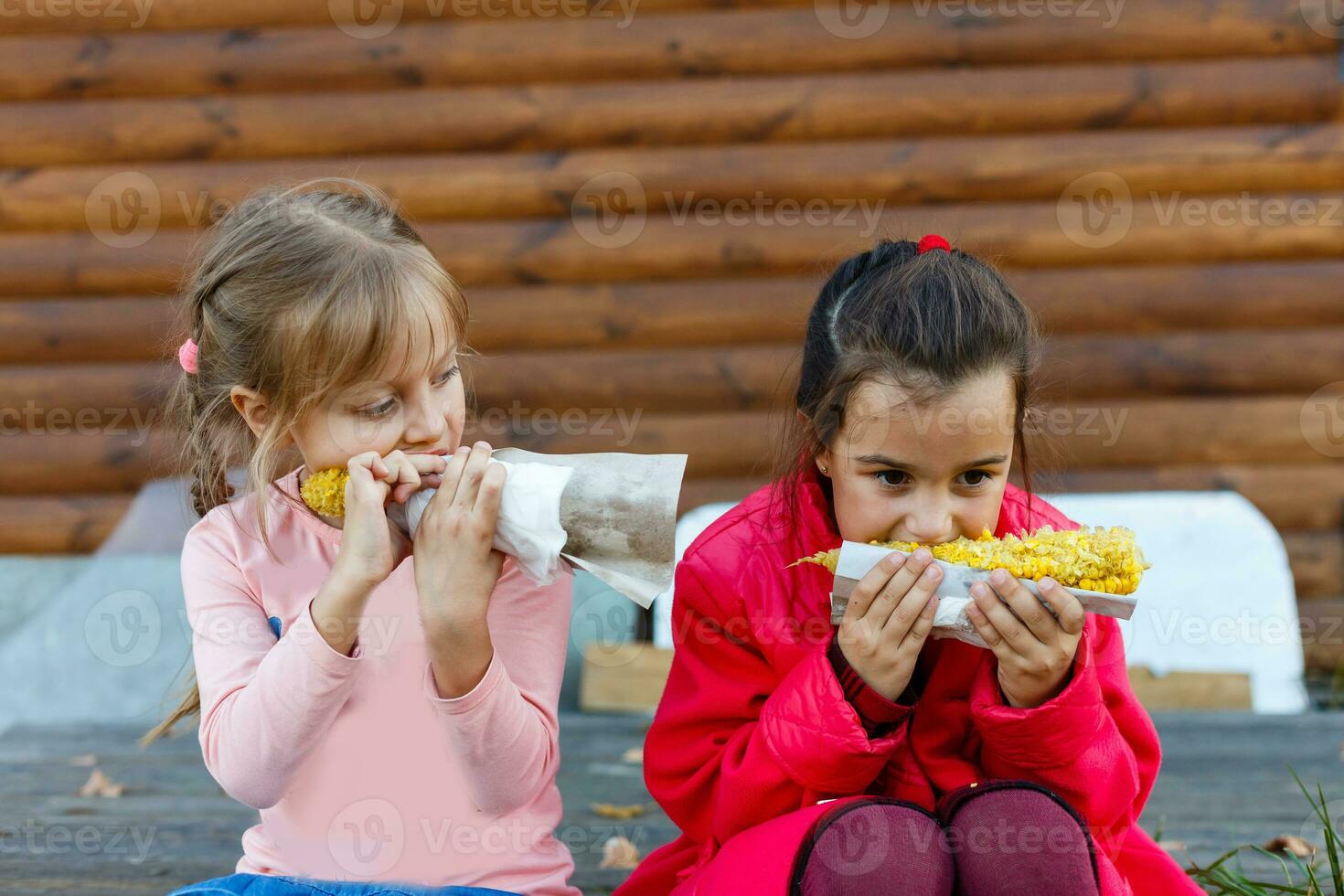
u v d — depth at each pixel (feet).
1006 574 7.43
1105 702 8.50
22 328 19.88
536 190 19.34
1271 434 19.19
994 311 7.82
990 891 6.98
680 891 8.02
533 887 7.96
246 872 8.04
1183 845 11.16
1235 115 18.88
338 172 19.44
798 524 8.80
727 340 19.56
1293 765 13.37
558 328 19.54
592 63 19.20
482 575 7.58
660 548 7.66
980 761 8.65
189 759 14.16
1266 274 19.11
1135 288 19.11
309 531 8.60
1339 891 9.23
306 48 19.33
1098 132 19.06
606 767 13.93
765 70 19.19
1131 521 18.22
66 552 20.18
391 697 8.30
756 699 8.61
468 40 19.24
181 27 19.48
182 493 13.48
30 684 17.76
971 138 19.13
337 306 7.75
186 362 8.83
